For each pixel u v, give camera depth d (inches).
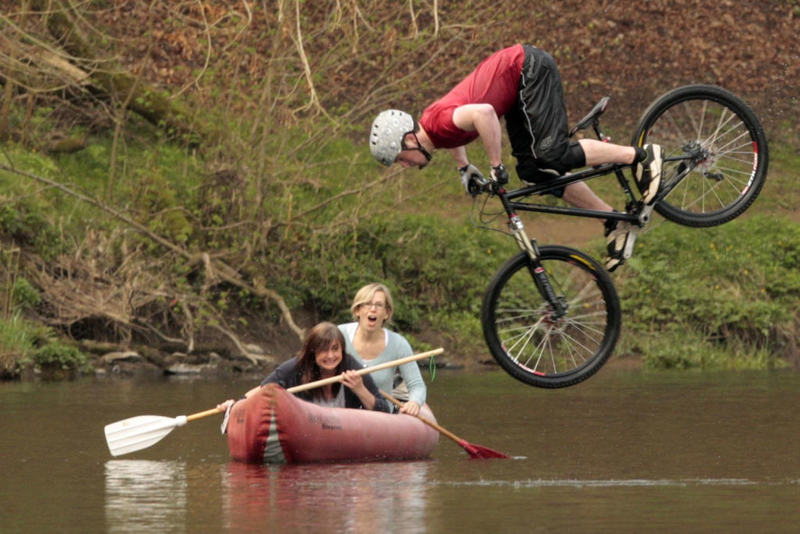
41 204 1975.9
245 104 1991.9
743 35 2896.2
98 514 787.4
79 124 2304.4
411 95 2379.4
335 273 2043.6
